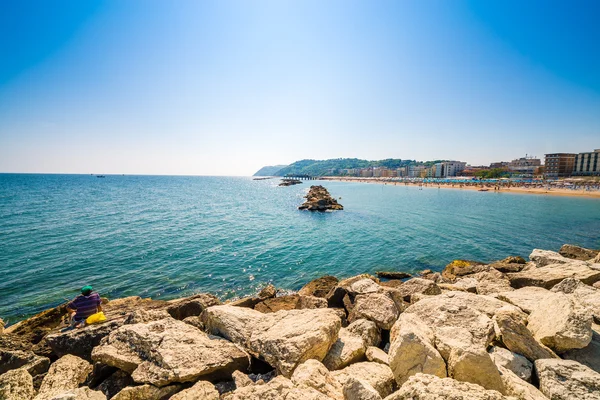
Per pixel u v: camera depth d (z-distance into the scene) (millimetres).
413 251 24203
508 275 14031
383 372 5547
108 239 26328
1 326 8977
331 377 5336
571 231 32656
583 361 5883
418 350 5391
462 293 8781
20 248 22922
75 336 7352
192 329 6922
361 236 29656
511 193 94125
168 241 26156
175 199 68562
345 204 62906
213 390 5234
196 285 16719
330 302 11312
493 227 34781
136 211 45375
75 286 16031
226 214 44781
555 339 6070
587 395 4684
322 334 6262
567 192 87562
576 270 12617
